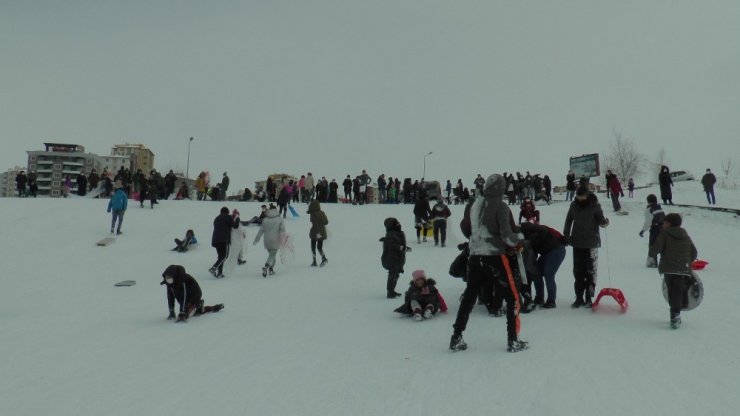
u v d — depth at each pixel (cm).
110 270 1405
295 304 969
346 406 436
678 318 670
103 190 2975
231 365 577
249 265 1516
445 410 418
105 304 1015
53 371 574
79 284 1227
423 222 1859
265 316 867
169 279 823
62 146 13438
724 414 394
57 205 2416
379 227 2256
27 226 1961
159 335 746
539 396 441
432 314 805
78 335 753
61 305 1006
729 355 548
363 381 500
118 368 581
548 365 526
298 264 1518
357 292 1088
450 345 598
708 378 476
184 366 579
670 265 680
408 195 3478
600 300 865
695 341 606
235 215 1444
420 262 1436
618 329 671
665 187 2595
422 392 462
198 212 2436
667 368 508
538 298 824
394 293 1008
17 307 988
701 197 3259
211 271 1323
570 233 816
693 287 695
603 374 493
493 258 577
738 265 1277
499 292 586
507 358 556
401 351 609
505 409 415
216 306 920
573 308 812
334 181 3434
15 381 540
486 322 749
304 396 464
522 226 827
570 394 443
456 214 2659
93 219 2144
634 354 557
